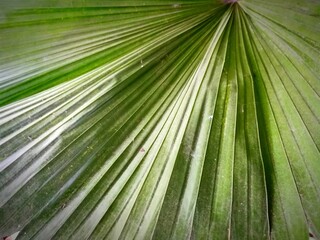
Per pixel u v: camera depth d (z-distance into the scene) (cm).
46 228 38
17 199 40
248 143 38
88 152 41
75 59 44
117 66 43
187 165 38
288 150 38
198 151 39
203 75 41
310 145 37
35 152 41
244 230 36
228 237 35
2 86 44
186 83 41
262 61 40
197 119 40
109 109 42
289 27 39
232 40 41
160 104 41
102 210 38
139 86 42
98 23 42
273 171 37
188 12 41
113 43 43
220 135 39
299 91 39
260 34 40
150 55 43
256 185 37
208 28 41
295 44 39
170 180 38
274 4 39
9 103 44
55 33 43
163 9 41
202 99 40
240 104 39
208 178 37
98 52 44
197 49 42
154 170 39
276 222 35
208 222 36
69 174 40
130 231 37
